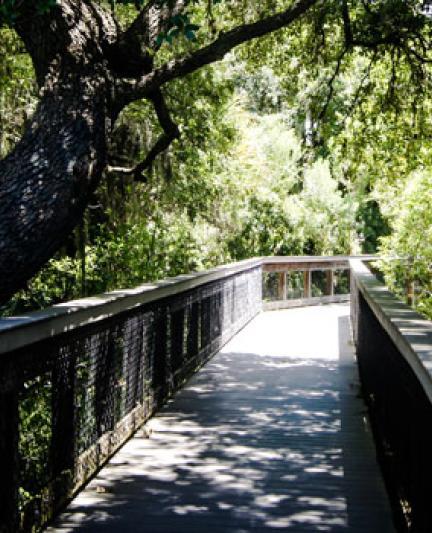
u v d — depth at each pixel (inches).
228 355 385.7
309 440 222.8
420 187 489.1
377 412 208.4
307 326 514.9
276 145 776.3
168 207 486.9
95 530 150.6
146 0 320.8
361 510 163.8
